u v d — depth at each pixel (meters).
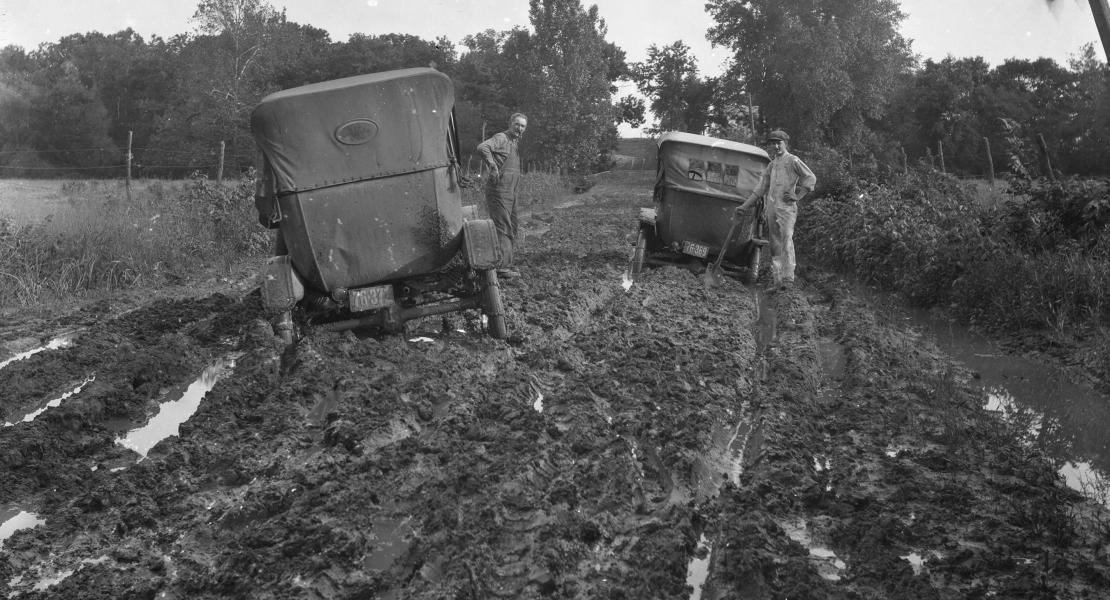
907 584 3.92
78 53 75.12
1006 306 9.77
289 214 8.33
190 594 4.01
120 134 70.12
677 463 5.32
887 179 20.83
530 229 22.27
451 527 4.54
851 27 46.53
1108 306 9.28
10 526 4.85
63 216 14.77
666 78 73.50
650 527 4.56
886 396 6.90
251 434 6.11
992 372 8.00
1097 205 10.85
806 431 6.12
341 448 5.71
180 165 57.28
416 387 6.88
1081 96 38.28
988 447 5.82
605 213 27.62
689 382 7.09
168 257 13.92
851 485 5.15
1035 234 11.06
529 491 4.94
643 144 91.06
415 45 80.31
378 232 8.48
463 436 5.98
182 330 9.65
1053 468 5.44
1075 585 3.98
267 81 60.88
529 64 58.31
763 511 4.75
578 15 58.19
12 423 6.70
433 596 3.86
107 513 4.92
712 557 4.32
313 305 8.96
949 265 11.11
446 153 8.55
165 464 5.50
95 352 8.45
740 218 12.38
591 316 10.33
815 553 4.39
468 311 10.09
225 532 4.66
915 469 5.34
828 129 49.03
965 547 4.36
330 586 4.02
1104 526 4.59
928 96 56.34
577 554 4.28
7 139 62.09
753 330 9.63
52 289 11.91
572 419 6.15
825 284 13.06
